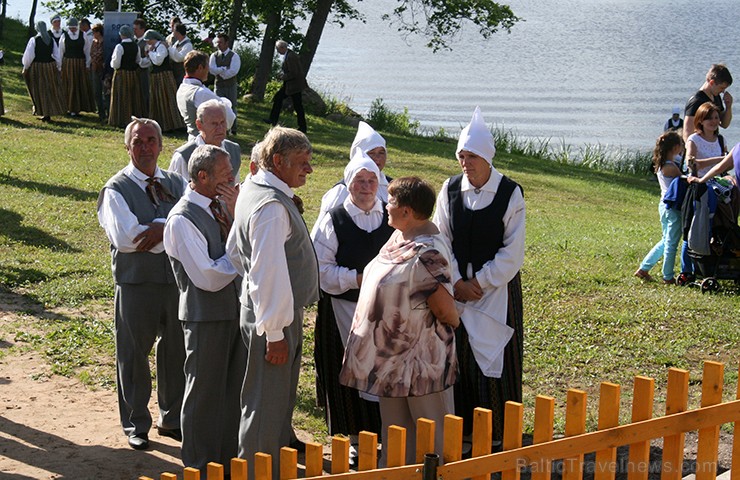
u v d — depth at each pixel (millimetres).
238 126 18906
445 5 25875
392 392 4258
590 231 11984
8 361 6262
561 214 13766
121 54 16656
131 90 16875
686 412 3547
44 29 16703
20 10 65812
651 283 8977
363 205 4965
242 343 4797
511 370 4977
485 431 3629
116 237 4930
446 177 16062
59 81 17047
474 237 4977
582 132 32594
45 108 16844
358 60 58188
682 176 8789
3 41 26859
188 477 3670
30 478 4680
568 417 3611
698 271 8867
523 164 20047
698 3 145750
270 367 4340
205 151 4648
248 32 24438
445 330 4336
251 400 4383
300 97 19500
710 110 8859
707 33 85500
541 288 8578
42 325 6992
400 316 4230
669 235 8875
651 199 16734
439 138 23547
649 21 102750
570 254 10133
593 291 8570
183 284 4695
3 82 20297
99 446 5102
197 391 4711
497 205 4953
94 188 11805
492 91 43906
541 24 97562
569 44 73188
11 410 5508
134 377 5109
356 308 4469
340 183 5191
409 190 4266
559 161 22297
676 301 8195
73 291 7797
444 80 48344
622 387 6180
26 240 9242
